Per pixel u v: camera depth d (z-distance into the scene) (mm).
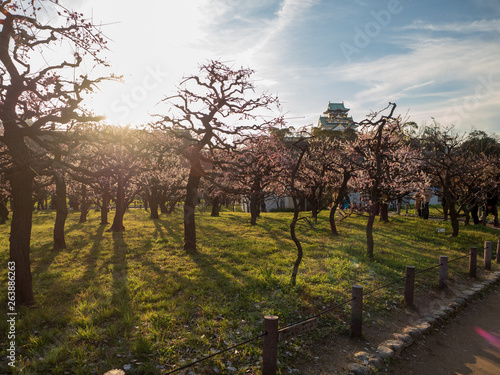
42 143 7754
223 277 9805
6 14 6391
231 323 6551
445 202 24922
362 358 5672
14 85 7090
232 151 14297
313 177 18359
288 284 8945
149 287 8914
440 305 8492
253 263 11531
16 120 7113
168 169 24938
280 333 4992
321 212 30828
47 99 7582
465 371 5707
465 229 20844
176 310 7199
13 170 7215
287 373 5145
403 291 9156
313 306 7707
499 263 13180
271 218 26875
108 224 24219
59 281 9664
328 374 5219
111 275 10227
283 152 14500
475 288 9977
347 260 11914
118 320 6691
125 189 25484
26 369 4961
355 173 18562
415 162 18156
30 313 6977
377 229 20125
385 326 7145
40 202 46094
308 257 12484
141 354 5371
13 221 7578
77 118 7426
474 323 7828
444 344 6730
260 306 7570
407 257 12969
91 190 25109
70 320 6676
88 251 14031
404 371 5648
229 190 14047
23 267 7590
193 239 13805
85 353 5367
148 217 29344
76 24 6551
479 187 22812
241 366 5215
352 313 6547
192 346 5676
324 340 6336
